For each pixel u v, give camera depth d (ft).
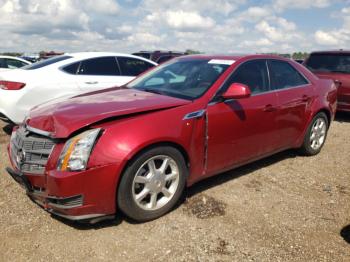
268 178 14.78
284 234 10.50
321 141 18.12
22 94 19.12
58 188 9.37
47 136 10.06
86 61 22.21
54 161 9.68
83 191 9.48
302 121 16.35
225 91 12.62
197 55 15.51
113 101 11.67
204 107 11.85
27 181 10.18
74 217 9.64
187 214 11.47
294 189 13.79
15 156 10.96
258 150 14.26
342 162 17.20
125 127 10.05
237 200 12.59
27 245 9.62
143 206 10.64
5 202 11.91
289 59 16.47
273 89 14.73
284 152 18.40
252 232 10.54
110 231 10.39
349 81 26.21
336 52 28.12
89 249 9.53
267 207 12.16
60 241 9.84
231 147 12.91
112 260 9.11
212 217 11.34
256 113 13.56
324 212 11.98
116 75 23.29
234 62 13.55
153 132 10.31
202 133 11.71
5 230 10.25
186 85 13.12
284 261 9.26
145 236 10.18
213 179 14.40
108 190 9.73
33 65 22.00
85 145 9.53
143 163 10.30
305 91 16.34
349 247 10.00
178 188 11.41
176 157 11.10
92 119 9.98
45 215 11.16
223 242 9.98
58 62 21.49
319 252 9.71
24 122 11.53
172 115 11.01
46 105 12.26
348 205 12.57
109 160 9.61
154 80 14.52
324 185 14.30
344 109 26.99
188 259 9.21
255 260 9.25
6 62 38.37
